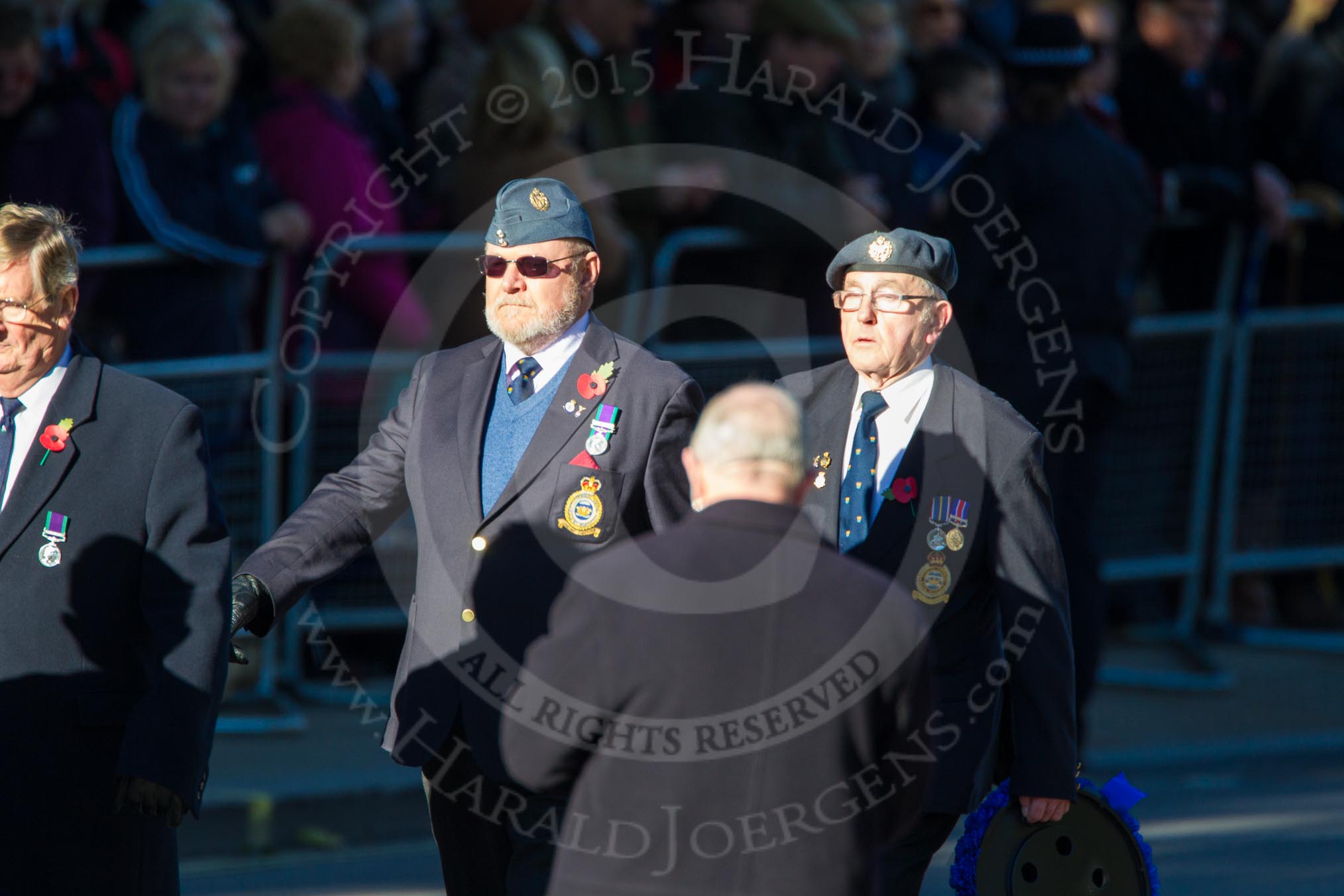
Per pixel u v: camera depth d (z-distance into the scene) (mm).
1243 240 29312
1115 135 26359
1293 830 22688
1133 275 23969
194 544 13336
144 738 12781
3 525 13203
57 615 13203
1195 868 21031
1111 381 23391
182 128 24141
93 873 13297
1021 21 23562
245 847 22109
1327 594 31953
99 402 13484
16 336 13219
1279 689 28984
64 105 23906
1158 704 28141
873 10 27594
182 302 24312
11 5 23328
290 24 25391
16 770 13133
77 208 23812
